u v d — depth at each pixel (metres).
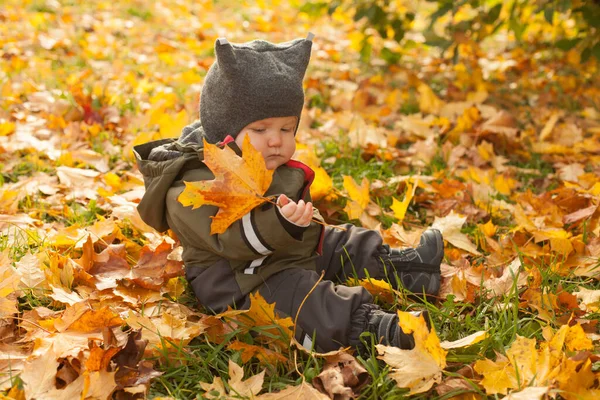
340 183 3.48
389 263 2.47
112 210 3.05
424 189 3.52
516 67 6.14
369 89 5.35
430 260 2.47
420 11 8.52
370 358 1.99
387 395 1.89
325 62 6.32
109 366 1.87
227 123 2.26
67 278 2.38
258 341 2.17
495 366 1.93
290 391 1.86
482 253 2.86
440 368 1.90
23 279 2.38
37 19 6.74
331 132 4.29
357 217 3.05
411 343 2.03
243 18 8.15
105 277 2.44
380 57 6.03
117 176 3.41
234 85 2.20
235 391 1.84
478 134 4.08
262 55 2.24
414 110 4.90
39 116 4.31
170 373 1.96
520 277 2.50
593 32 5.34
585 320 2.23
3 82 4.79
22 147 3.73
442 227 2.89
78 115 4.26
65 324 2.04
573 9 4.81
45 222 2.99
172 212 2.25
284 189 2.24
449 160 3.86
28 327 2.10
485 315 2.33
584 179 3.47
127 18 7.54
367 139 4.02
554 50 6.52
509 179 3.53
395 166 3.85
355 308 2.11
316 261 2.45
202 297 2.29
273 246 2.07
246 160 1.96
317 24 8.15
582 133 4.46
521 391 1.77
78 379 1.79
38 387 1.76
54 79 5.08
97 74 5.32
